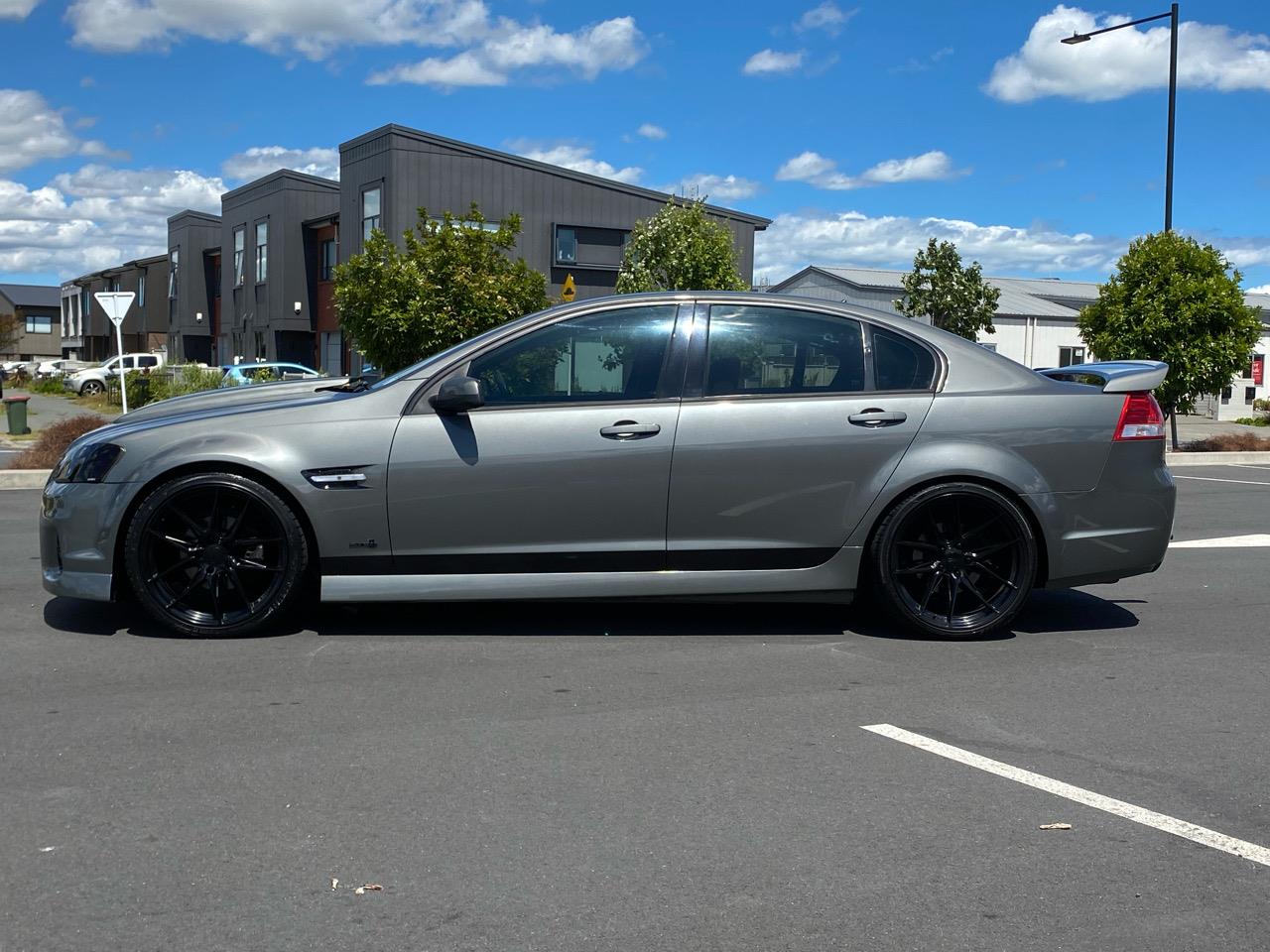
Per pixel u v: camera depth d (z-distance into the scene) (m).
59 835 3.33
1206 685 5.02
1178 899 3.01
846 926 2.85
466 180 31.03
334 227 38.53
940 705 4.68
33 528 9.58
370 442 5.48
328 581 5.51
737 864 3.19
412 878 3.08
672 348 5.70
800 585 5.68
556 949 2.73
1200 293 18.92
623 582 5.60
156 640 5.55
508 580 5.56
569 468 5.51
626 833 3.38
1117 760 4.06
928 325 5.91
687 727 4.36
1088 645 5.75
